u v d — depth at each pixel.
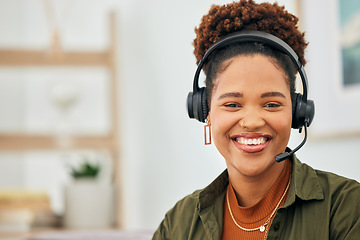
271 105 1.10
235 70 1.10
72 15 4.46
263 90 1.09
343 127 1.94
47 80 4.43
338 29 1.97
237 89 1.10
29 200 3.52
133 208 3.82
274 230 1.14
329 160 2.02
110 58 3.78
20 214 3.51
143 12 3.54
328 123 2.02
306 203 1.15
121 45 4.02
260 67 1.09
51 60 3.76
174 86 3.01
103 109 4.34
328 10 2.01
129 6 3.87
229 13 1.17
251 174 1.12
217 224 1.22
